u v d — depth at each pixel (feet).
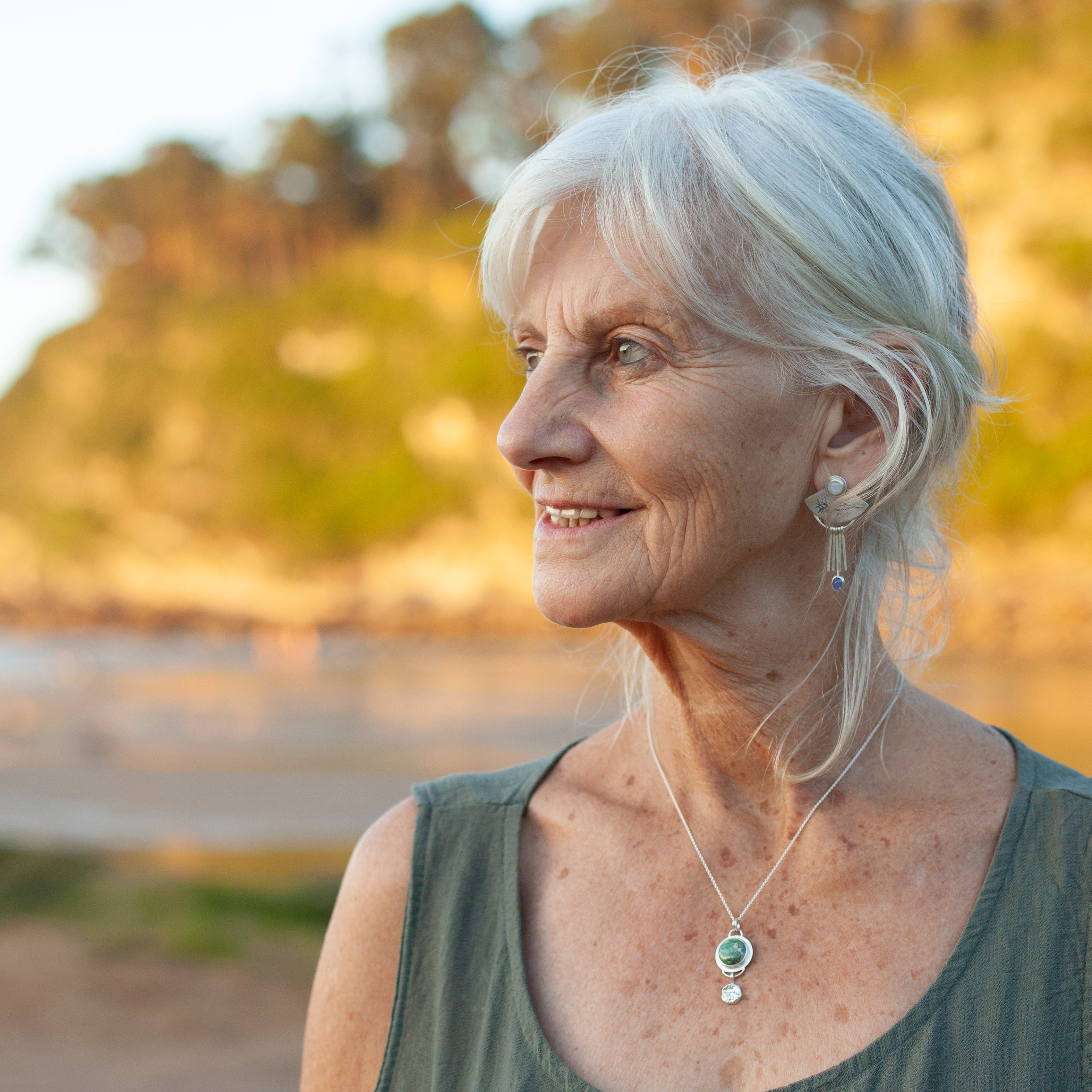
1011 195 160.15
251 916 32.71
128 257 228.22
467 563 173.99
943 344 2.90
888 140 2.99
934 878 2.92
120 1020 23.07
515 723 85.51
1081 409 141.79
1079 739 72.02
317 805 56.13
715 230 2.79
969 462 3.28
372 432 185.37
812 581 3.09
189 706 98.12
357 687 110.63
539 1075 2.88
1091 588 130.62
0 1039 21.65
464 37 220.64
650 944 3.04
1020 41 175.94
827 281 2.77
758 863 3.11
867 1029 2.76
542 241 2.99
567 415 2.94
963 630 127.44
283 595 178.70
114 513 193.47
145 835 48.75
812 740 3.11
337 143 227.40
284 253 227.61
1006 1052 2.63
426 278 197.77
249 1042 21.77
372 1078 3.30
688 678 3.22
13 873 36.78
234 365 196.13
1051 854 2.82
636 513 2.96
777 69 3.22
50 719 90.79
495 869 3.27
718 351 2.84
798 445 2.94
